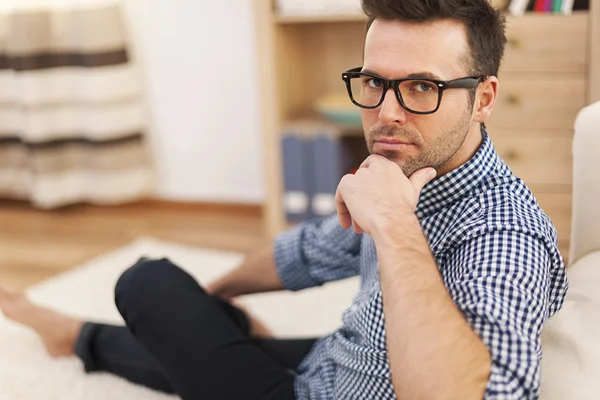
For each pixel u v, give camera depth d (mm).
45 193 3299
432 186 1050
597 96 2281
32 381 1770
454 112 997
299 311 2188
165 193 3465
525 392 851
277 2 2682
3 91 3305
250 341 1355
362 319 1123
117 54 3199
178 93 3312
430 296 886
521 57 2342
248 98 3215
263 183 3311
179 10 3195
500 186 1037
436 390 841
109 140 3264
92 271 2568
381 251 936
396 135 1009
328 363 1238
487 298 876
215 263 2623
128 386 1723
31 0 3121
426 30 981
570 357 999
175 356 1318
